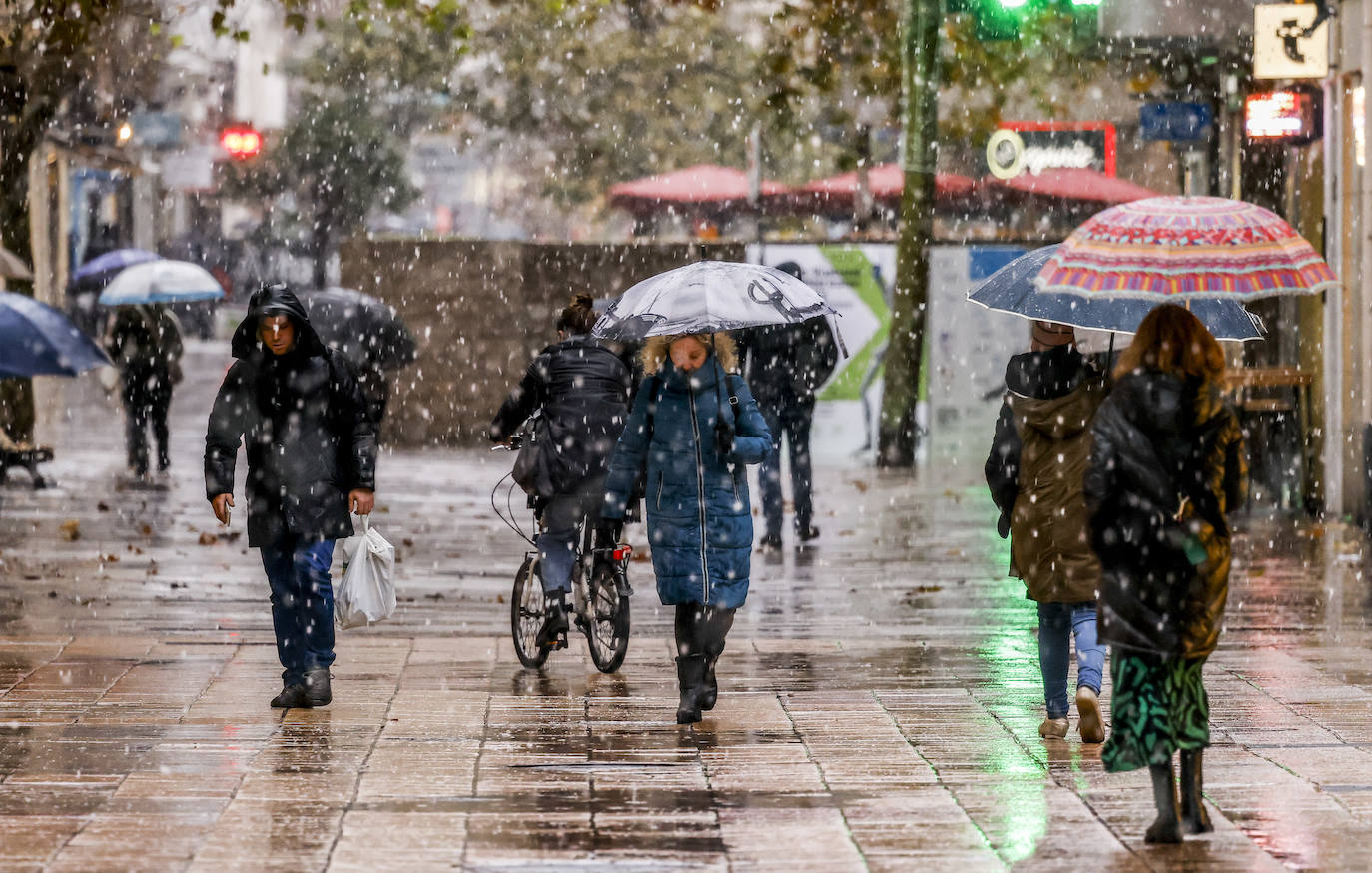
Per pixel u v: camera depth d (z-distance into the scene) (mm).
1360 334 35281
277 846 13359
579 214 96938
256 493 18516
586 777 15641
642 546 32406
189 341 108312
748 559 17875
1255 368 39500
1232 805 14734
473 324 53594
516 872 12742
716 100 79938
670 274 18344
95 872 12656
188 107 103812
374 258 53688
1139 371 13656
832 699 19219
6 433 41938
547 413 20625
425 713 18391
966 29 50750
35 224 68375
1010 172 54781
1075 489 16547
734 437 17484
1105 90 63562
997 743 17047
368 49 83750
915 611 25391
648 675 20672
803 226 67188
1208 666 20969
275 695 19250
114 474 43938
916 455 49062
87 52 44562
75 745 16766
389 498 39406
